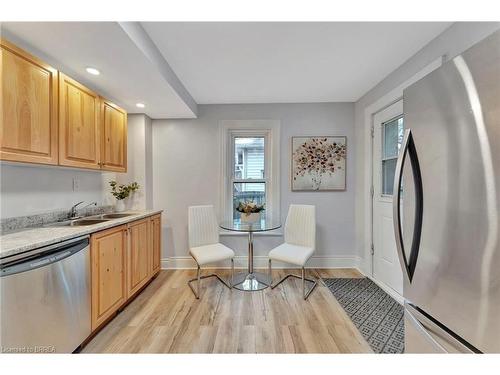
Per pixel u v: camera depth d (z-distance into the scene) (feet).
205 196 11.29
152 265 9.55
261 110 11.22
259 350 5.71
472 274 2.88
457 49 5.65
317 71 8.13
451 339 3.17
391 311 7.45
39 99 5.42
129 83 7.47
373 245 9.80
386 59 7.36
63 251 5.01
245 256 11.27
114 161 8.42
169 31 5.90
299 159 11.17
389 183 8.93
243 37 6.20
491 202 2.65
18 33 4.95
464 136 2.95
